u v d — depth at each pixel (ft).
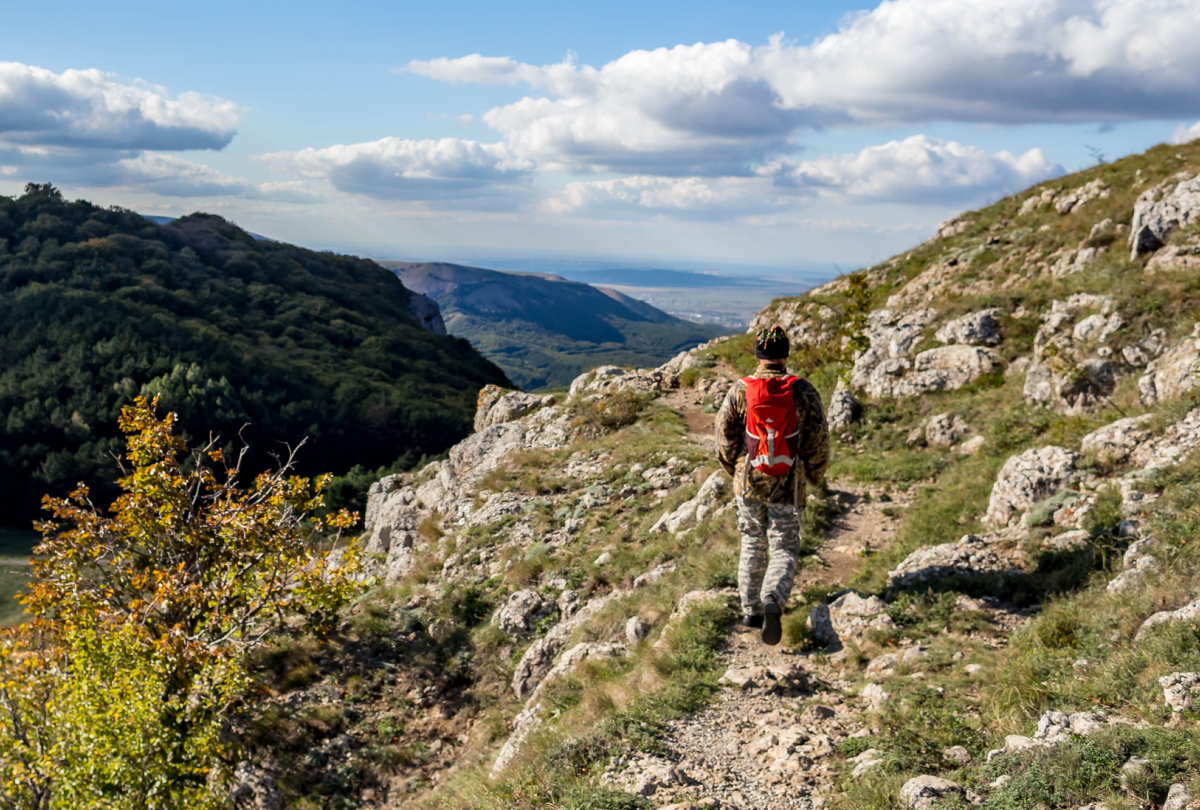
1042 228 72.84
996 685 13.80
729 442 17.39
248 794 28.02
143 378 374.43
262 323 536.42
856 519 29.19
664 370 75.36
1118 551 18.53
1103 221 61.52
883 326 58.23
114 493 306.35
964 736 12.21
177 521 44.50
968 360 45.14
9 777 27.71
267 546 42.63
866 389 49.39
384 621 36.96
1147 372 32.19
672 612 22.25
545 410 70.85
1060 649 14.80
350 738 29.53
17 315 415.03
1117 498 21.04
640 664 18.84
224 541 43.37
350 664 34.30
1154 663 12.51
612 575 33.58
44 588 41.96
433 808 20.18
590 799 11.71
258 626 38.96
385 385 466.70
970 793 10.12
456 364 613.11
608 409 64.49
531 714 20.81
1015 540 22.04
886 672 15.67
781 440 16.21
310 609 38.70
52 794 27.63
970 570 20.53
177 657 32.48
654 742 13.62
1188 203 47.16
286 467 47.16
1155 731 10.03
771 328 16.88
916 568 21.21
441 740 29.12
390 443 418.51
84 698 28.30
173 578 40.11
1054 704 12.53
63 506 44.78
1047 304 47.29
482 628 34.50
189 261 597.11
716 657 17.54
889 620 17.99
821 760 12.30
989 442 35.27
